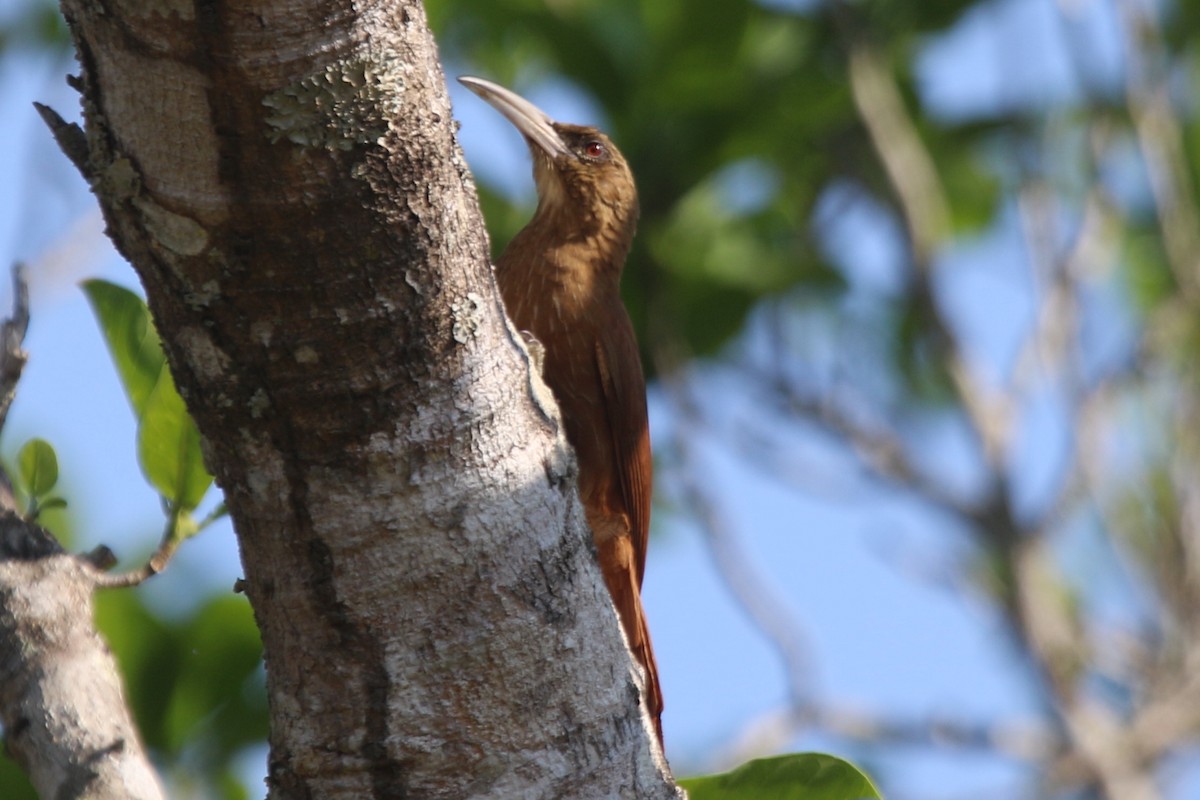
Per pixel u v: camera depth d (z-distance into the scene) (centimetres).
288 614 429
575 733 454
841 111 1197
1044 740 1227
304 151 360
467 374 414
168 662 660
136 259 382
